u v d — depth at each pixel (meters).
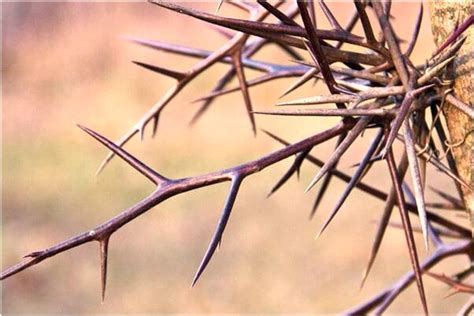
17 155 9.25
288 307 5.84
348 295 5.89
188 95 9.73
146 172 1.19
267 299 6.01
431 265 1.73
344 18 5.96
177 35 10.52
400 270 6.03
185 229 7.27
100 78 10.74
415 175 1.16
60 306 6.25
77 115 10.08
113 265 6.79
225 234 7.02
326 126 8.52
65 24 11.59
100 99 10.26
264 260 6.48
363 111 1.20
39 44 11.34
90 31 11.30
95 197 8.20
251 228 7.02
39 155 9.23
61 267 6.85
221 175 1.19
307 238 6.71
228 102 9.30
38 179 8.65
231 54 1.71
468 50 1.22
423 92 1.24
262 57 8.04
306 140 1.24
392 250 6.29
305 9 1.14
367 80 1.33
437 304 5.43
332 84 1.21
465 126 1.24
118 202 8.07
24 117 10.27
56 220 7.71
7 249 7.07
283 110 1.18
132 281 6.52
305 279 6.20
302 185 7.42
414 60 6.48
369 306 1.80
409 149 1.18
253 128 1.73
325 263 6.32
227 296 6.11
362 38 1.27
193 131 9.23
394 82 1.28
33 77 11.03
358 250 6.38
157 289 6.29
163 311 6.00
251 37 1.85
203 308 6.03
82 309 6.20
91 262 6.91
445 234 1.75
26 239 7.34
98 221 7.71
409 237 1.25
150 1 1.17
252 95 9.00
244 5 1.70
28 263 1.10
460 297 5.46
